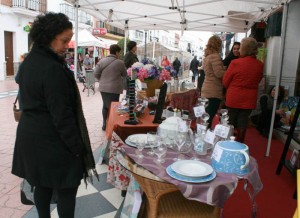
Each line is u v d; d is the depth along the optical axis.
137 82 3.61
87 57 13.82
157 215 1.74
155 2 5.70
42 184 1.74
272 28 5.92
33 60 1.67
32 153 1.71
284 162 3.42
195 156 1.96
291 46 5.73
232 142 1.77
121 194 2.85
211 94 4.11
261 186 1.85
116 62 4.73
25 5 15.56
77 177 1.79
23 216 2.45
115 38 24.00
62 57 1.76
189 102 3.43
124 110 3.23
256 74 3.64
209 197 1.50
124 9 6.29
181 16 6.35
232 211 2.63
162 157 1.89
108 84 4.76
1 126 5.30
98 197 2.82
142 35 25.92
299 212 1.34
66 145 1.72
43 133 1.68
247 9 5.81
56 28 1.65
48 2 17.47
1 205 2.61
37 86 1.63
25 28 15.34
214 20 6.86
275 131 5.15
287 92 5.77
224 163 1.70
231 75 3.71
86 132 1.87
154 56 13.77
